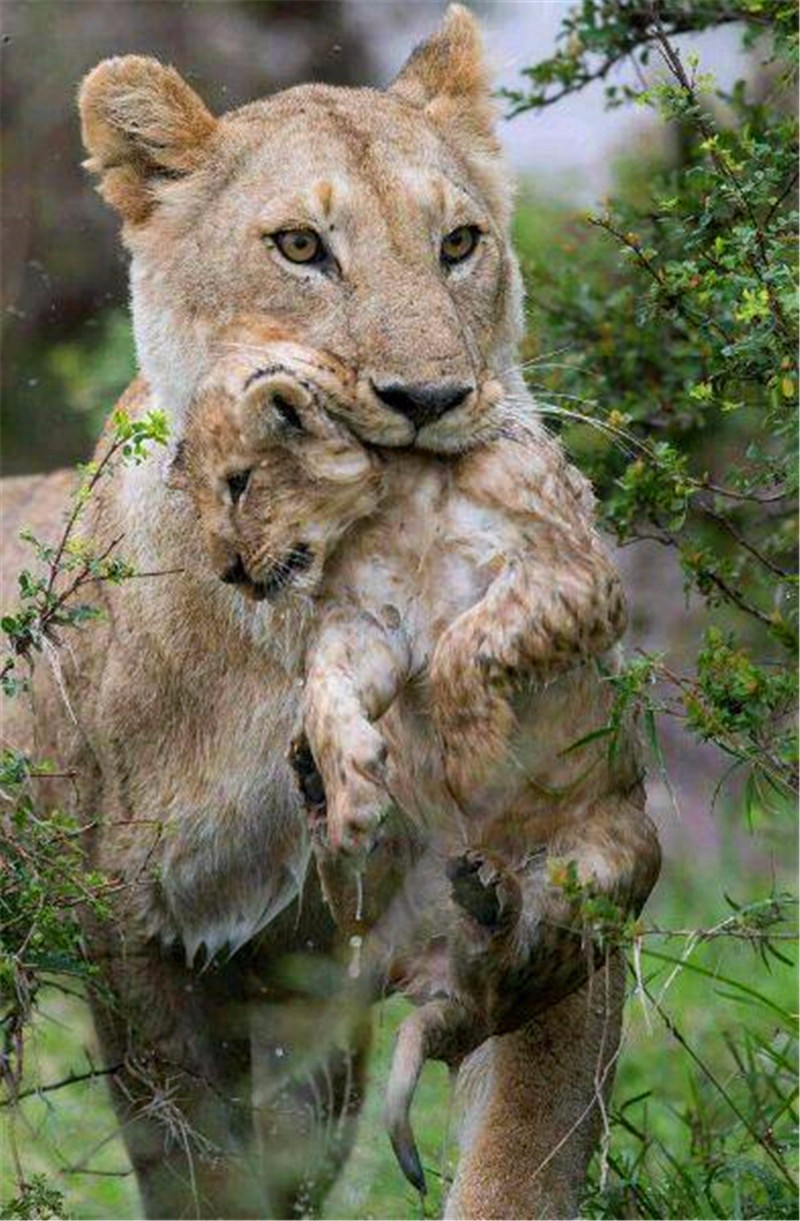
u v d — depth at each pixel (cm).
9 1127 894
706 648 877
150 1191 1016
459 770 739
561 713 764
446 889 796
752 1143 966
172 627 945
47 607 844
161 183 934
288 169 886
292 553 738
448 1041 767
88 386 1770
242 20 2006
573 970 786
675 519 999
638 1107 1119
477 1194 869
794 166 922
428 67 988
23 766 863
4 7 1975
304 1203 1068
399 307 830
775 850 1391
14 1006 855
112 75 940
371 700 734
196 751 952
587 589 728
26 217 1941
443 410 764
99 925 970
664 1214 934
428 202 876
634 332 1189
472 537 742
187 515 931
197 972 1000
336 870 794
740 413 1174
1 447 1870
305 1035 1030
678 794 1589
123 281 1933
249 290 880
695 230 918
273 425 734
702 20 1156
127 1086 1001
